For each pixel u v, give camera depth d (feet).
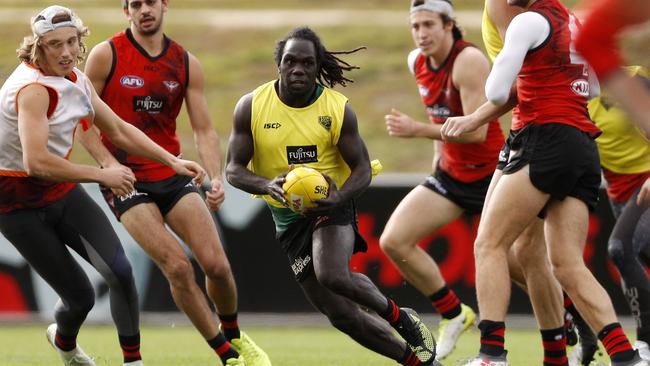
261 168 69.10
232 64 277.44
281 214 68.64
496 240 67.46
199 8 343.05
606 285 132.26
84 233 69.51
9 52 274.57
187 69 79.36
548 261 73.51
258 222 138.00
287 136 67.72
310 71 65.62
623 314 132.77
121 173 66.08
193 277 73.10
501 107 69.05
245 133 68.28
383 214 134.92
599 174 67.82
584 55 35.55
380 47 285.43
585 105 67.26
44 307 138.62
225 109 248.11
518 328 136.77
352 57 278.26
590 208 68.33
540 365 91.45
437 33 91.56
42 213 68.54
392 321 66.39
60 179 64.49
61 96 65.31
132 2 76.95
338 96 68.23
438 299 95.40
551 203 67.67
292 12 336.08
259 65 276.00
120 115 78.38
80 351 75.31
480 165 92.58
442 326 96.02
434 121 95.50
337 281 63.57
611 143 83.82
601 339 66.39
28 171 63.87
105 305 138.51
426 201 94.22
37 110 63.98
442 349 95.09
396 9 341.21
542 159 65.72
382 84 259.60
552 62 65.51
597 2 35.09
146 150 70.69
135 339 71.87
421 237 94.22
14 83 64.95
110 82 77.82
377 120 242.58
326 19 325.21
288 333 131.13
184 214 74.69
